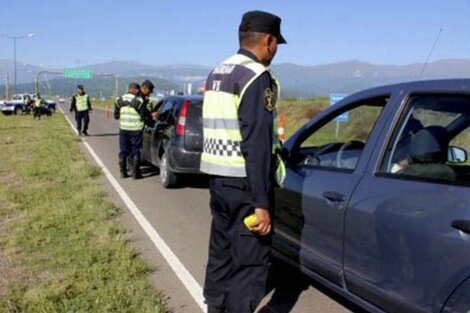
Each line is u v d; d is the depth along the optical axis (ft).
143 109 32.81
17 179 32.24
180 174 30.07
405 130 11.02
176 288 14.98
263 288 10.79
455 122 11.28
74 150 48.03
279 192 14.10
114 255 17.17
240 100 9.95
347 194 11.43
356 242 11.02
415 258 9.48
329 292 14.67
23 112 157.58
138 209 24.85
